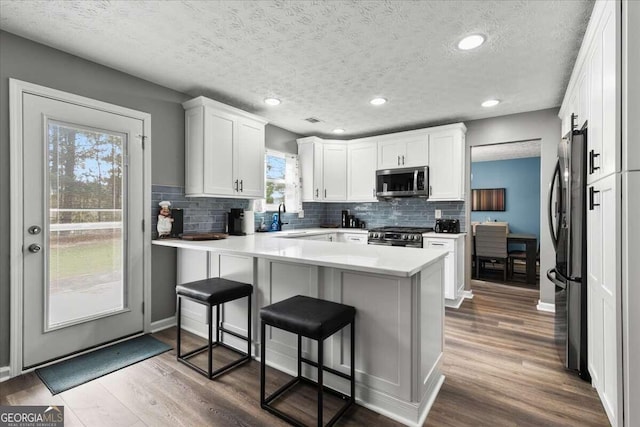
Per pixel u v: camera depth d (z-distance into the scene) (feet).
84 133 7.89
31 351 7.08
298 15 6.19
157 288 9.46
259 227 13.38
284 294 7.10
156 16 6.23
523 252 17.78
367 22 6.40
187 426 5.31
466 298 13.07
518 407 5.83
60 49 7.46
